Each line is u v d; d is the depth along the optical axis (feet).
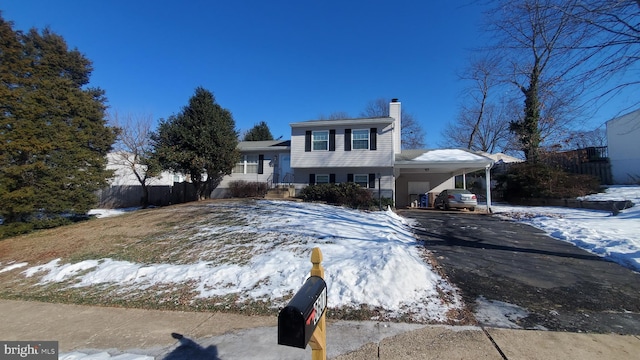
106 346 11.53
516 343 10.30
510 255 21.74
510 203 65.05
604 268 18.62
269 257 20.62
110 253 25.35
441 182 70.33
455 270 18.39
